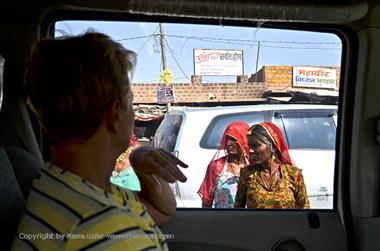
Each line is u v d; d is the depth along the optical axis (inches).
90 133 38.7
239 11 78.3
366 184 92.7
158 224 58.2
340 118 96.2
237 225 91.0
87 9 78.2
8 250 40.4
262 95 169.3
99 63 38.1
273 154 97.5
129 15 81.7
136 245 35.4
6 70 72.4
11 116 72.4
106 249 33.9
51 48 38.8
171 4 76.5
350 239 94.3
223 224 90.4
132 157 56.6
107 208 35.6
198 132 123.1
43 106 38.0
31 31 74.0
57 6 76.3
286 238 92.3
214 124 124.9
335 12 82.0
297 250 92.7
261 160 97.0
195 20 84.6
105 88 38.3
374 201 93.4
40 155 74.0
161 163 55.1
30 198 38.8
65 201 36.2
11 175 45.9
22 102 74.0
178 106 161.8
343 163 95.7
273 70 165.2
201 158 117.2
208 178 104.5
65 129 38.2
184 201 101.0
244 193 97.7
